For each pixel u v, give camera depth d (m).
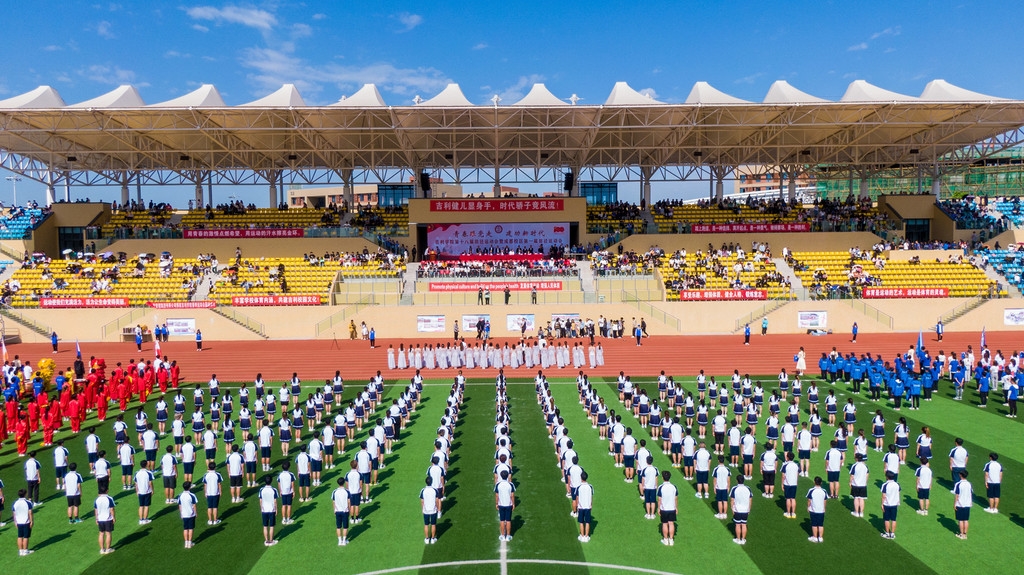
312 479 18.36
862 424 23.12
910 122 44.94
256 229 51.97
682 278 45.50
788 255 49.66
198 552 14.02
